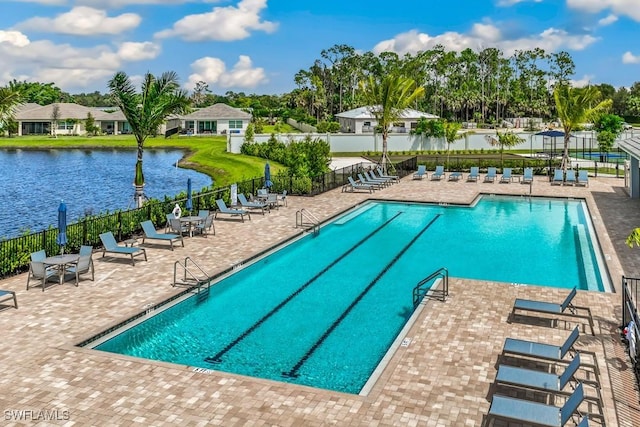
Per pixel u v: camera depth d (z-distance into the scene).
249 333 11.87
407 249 19.12
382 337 11.62
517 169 36.72
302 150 31.83
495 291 13.54
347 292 14.62
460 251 18.84
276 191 29.48
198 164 51.25
